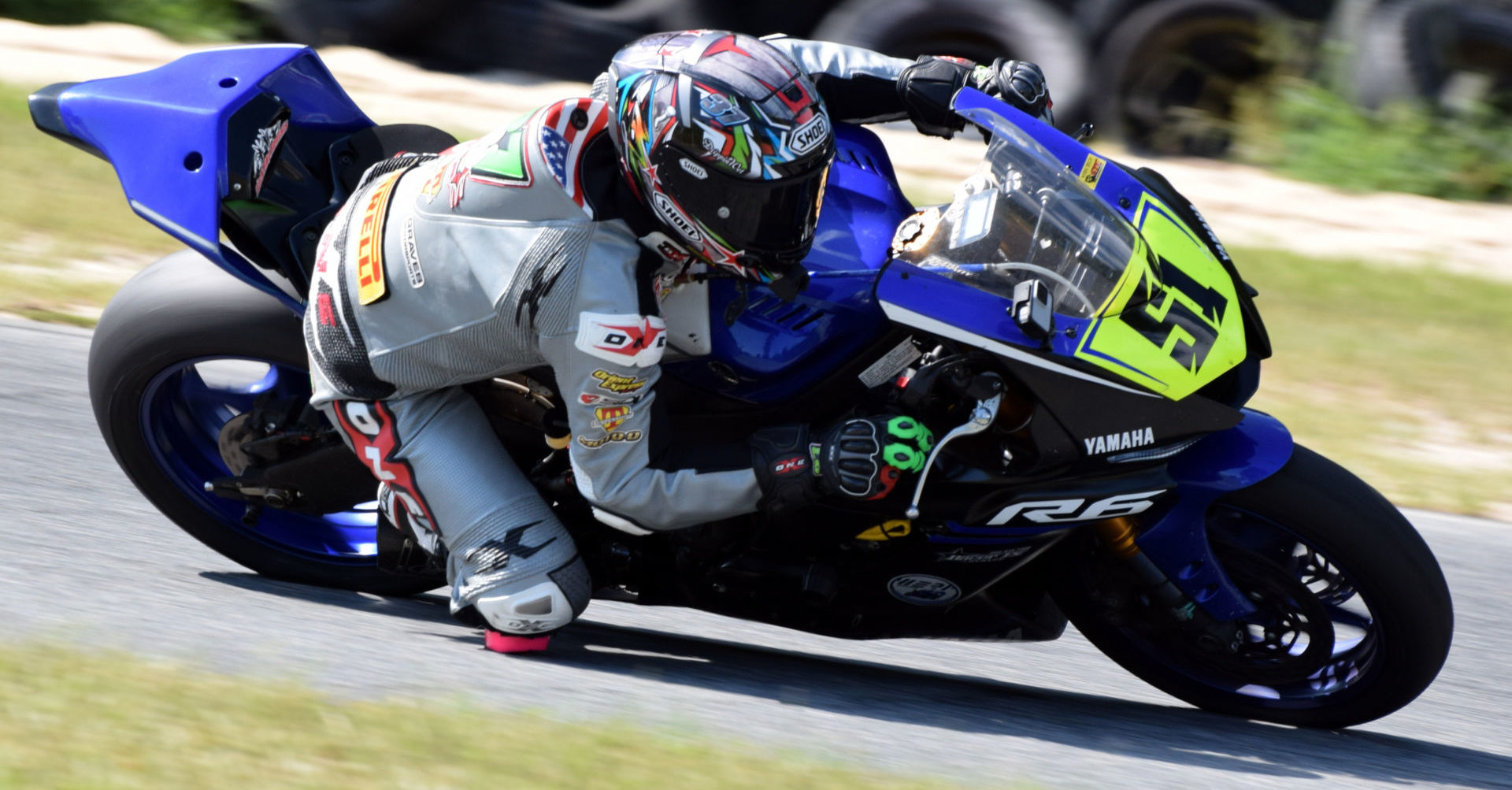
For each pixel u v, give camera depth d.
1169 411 11.82
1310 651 12.90
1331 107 45.06
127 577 14.12
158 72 14.24
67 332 23.45
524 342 11.95
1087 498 12.07
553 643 13.79
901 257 12.16
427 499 12.85
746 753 10.20
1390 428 24.88
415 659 12.28
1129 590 13.09
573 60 46.47
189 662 11.17
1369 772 12.18
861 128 13.29
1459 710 14.76
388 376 12.56
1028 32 43.28
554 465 13.21
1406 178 43.19
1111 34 44.09
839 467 11.77
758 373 12.49
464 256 11.91
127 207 31.17
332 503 14.31
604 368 11.61
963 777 10.44
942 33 43.62
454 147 13.55
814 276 12.27
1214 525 13.02
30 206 30.28
